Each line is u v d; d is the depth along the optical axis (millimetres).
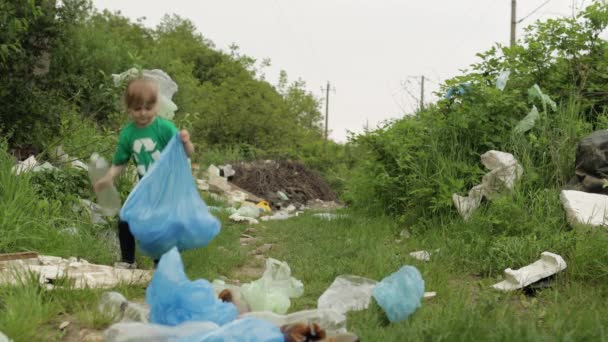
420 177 8727
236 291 4199
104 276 5188
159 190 4883
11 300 4133
